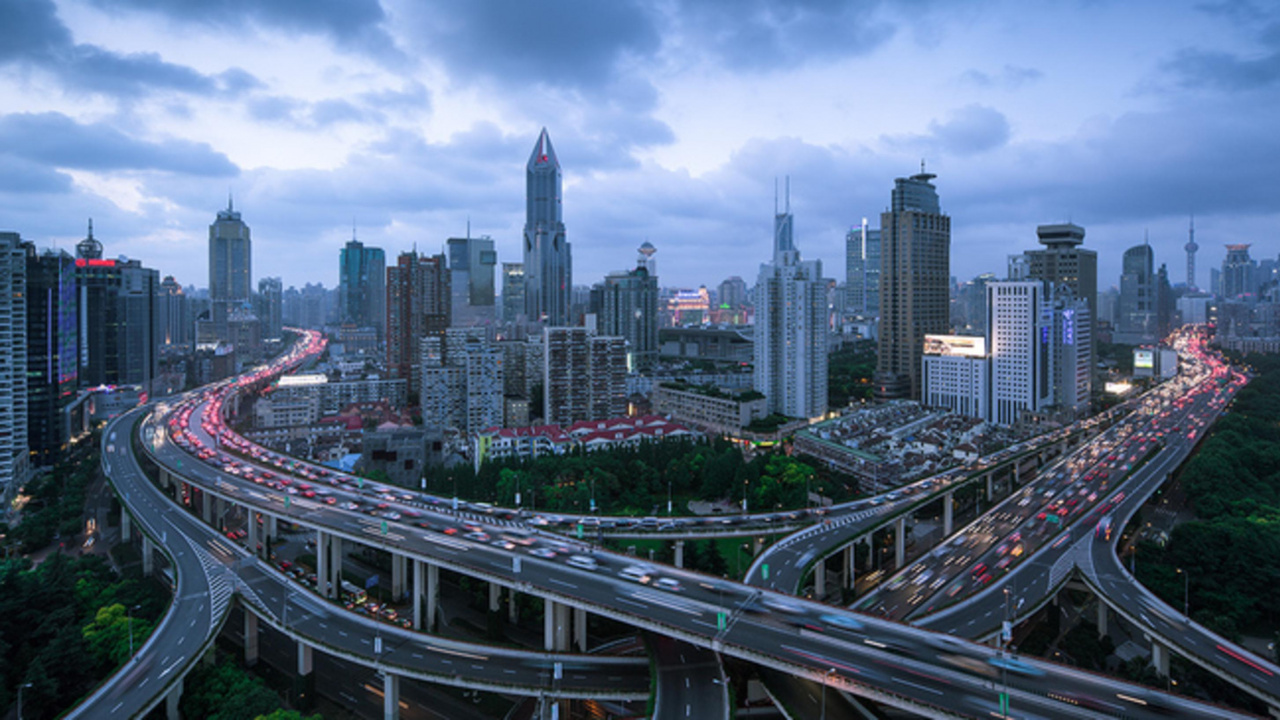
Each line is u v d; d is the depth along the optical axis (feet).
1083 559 592.19
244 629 538.06
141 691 400.67
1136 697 327.67
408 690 483.10
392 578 634.43
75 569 618.03
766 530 632.38
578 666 421.18
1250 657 435.94
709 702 358.84
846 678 335.26
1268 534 619.67
